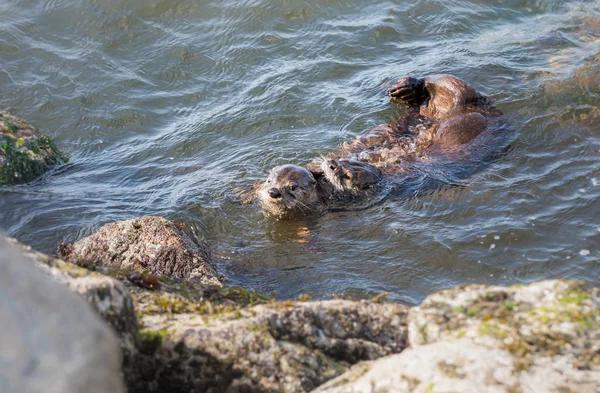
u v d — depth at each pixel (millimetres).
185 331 15391
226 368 15023
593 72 38562
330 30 46000
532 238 27328
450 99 35062
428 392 12977
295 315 16016
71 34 47062
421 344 15383
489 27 46406
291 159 34719
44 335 10844
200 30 47062
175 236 25547
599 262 25609
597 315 14438
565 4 47969
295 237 29375
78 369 10758
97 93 42125
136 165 35750
